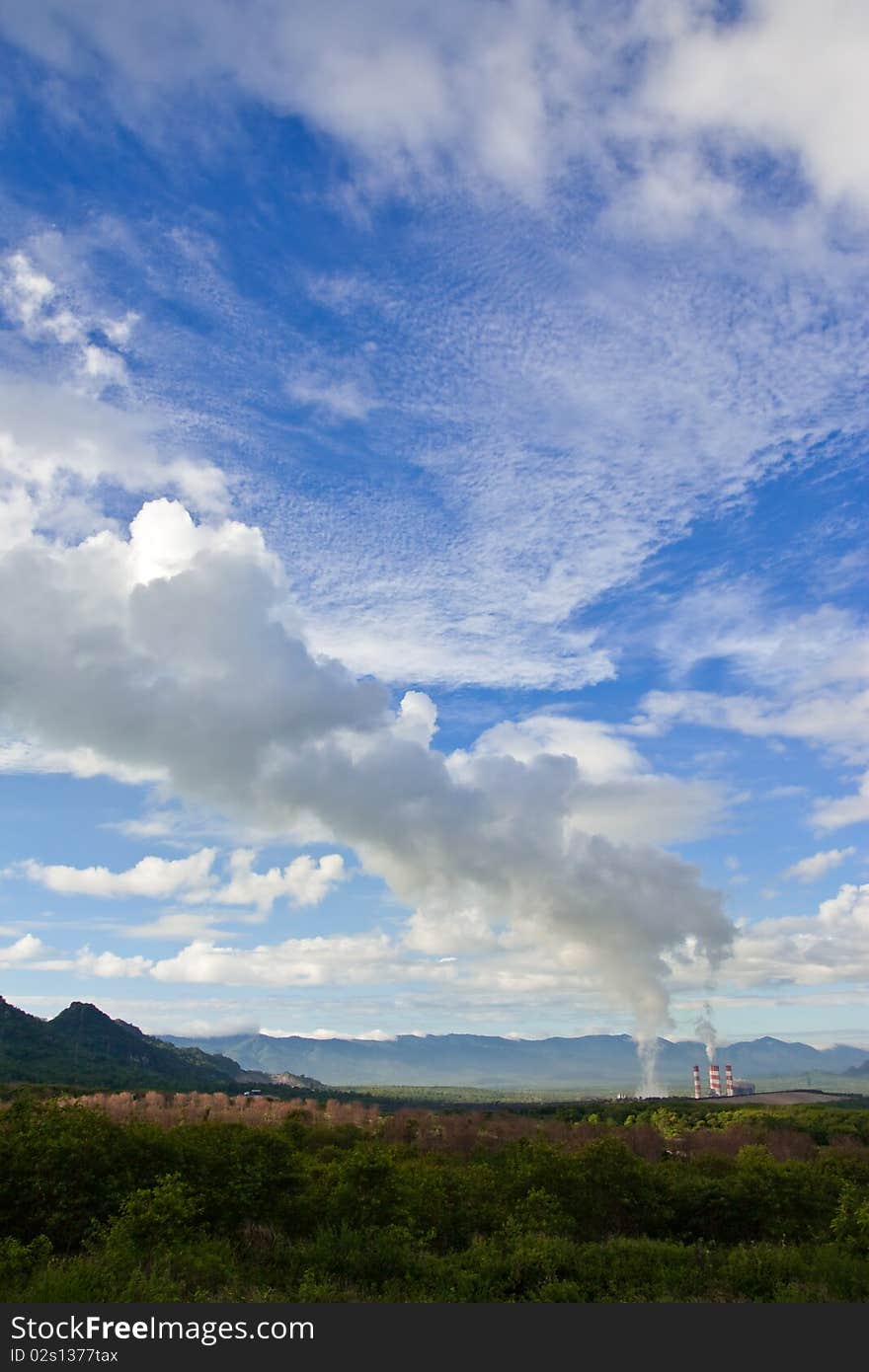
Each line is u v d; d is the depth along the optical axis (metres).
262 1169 24.20
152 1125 25.53
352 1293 17.95
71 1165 22.03
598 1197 28.22
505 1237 23.17
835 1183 30.05
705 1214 28.55
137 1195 20.25
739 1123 82.69
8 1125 23.11
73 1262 16.73
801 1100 150.38
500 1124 78.31
